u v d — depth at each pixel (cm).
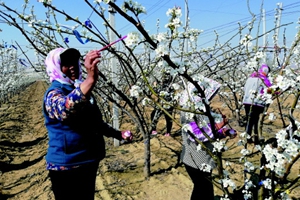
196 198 295
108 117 770
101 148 232
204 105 200
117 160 550
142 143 655
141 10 165
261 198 214
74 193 218
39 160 636
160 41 171
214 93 254
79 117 208
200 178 291
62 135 207
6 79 1706
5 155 669
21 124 1081
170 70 182
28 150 741
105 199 404
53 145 211
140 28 167
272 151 186
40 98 2073
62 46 357
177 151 575
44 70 458
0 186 511
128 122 866
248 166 219
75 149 211
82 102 180
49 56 211
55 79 210
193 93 202
